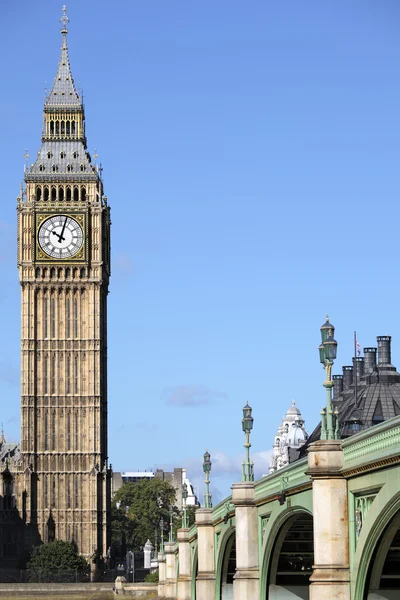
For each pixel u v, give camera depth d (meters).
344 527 48.84
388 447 42.97
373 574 47.56
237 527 72.88
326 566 48.78
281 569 74.00
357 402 153.75
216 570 93.88
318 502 49.06
